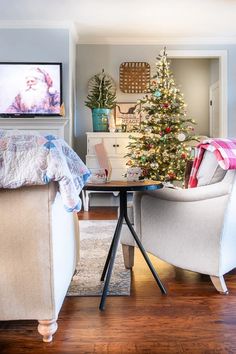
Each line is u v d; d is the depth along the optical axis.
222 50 5.70
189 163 3.02
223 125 5.75
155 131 4.88
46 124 4.88
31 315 1.46
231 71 5.72
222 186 1.98
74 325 1.64
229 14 4.67
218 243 1.99
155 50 5.69
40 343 1.49
